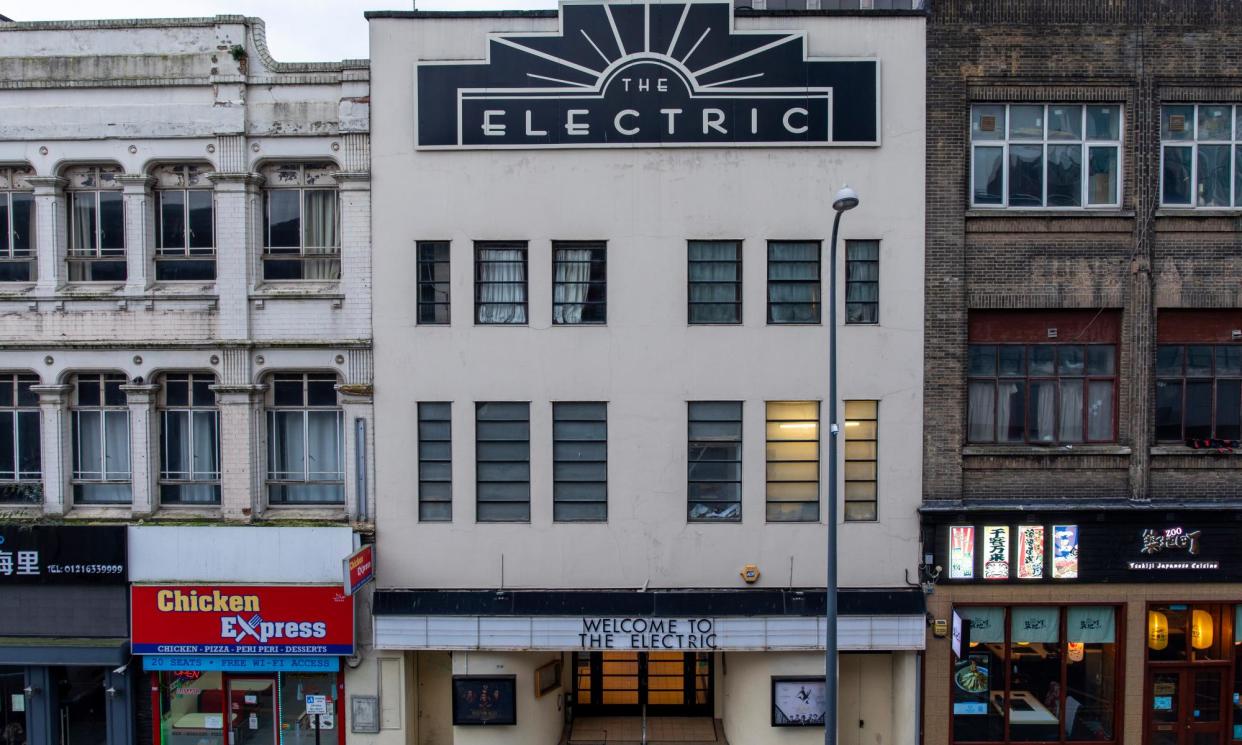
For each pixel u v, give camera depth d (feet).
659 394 42.19
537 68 41.70
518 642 41.57
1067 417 43.37
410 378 42.29
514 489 42.91
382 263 42.11
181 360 42.93
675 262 41.91
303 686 43.62
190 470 44.14
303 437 44.04
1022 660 42.96
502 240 42.19
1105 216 41.91
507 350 42.16
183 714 44.04
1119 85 42.01
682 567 42.50
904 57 41.57
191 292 42.78
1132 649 42.27
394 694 43.19
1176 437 43.39
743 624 41.39
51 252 43.21
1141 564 41.93
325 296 42.34
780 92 41.60
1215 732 42.86
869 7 50.85
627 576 42.52
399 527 42.52
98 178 43.91
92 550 42.09
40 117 42.65
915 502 42.04
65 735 43.93
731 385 42.14
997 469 42.65
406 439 42.47
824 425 42.24
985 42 41.73
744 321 42.04
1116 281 42.32
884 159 41.68
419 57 41.83
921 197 41.63
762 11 41.52
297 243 43.86
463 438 42.45
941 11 41.70
